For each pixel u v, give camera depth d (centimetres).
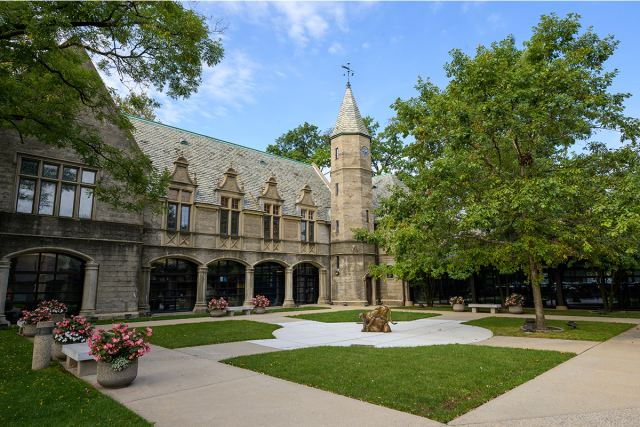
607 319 1881
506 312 2428
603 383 726
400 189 1672
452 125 1488
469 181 1439
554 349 1084
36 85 1230
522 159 1440
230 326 1741
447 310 2623
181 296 2488
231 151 3192
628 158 1321
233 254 2714
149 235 2305
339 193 3378
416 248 1557
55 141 1268
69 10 1026
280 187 3297
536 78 1338
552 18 1459
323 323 1888
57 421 564
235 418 571
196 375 845
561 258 1501
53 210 1900
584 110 1364
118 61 1290
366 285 3291
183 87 1359
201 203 2555
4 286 1712
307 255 3234
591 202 1263
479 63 1419
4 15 955
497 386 710
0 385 769
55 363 984
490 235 1598
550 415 563
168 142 2739
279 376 819
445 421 546
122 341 751
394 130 1859
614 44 1397
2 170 1761
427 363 895
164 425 548
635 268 2127
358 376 789
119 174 1525
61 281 1948
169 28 1151
